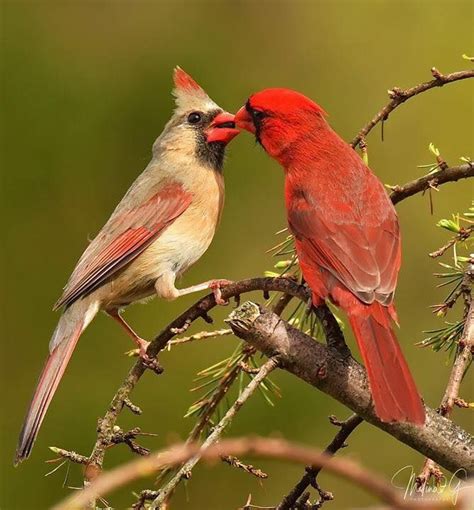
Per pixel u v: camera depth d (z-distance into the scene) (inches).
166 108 526.6
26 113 522.9
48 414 469.4
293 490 228.8
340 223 258.2
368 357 224.5
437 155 262.1
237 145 517.0
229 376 267.9
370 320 235.9
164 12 542.6
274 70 534.0
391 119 505.0
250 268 504.7
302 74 532.1
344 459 165.0
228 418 205.9
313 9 538.0
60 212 518.9
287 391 451.5
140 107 527.2
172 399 465.4
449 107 501.4
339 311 290.8
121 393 249.9
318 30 534.9
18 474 464.4
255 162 517.3
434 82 259.1
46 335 506.6
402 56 518.9
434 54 513.3
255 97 293.3
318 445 446.6
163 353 469.7
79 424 468.4
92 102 526.0
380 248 252.8
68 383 475.2
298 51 534.9
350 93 522.3
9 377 499.5
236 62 538.3
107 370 478.0
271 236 509.0
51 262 513.7
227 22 543.2
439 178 263.4
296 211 267.9
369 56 523.8
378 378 218.2
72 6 537.6
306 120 284.8
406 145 502.0
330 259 252.2
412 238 480.7
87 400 472.4
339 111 520.4
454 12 514.9
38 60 528.4
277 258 501.4
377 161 503.8
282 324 222.5
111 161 523.2
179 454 171.5
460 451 215.0
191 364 469.1
